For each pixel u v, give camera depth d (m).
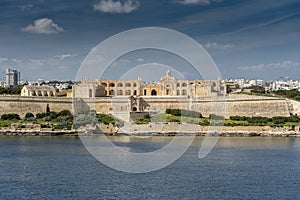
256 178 139.75
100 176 140.00
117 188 125.62
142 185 129.12
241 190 125.12
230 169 153.62
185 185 130.00
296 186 130.00
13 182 131.38
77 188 125.00
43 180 134.00
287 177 141.62
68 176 139.75
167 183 132.38
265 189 126.25
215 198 117.12
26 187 125.69
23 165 156.88
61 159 168.75
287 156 182.88
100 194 119.12
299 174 146.25
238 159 174.38
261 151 197.25
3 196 116.69
